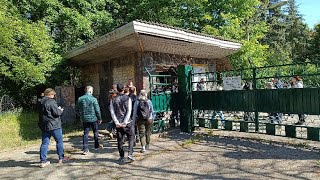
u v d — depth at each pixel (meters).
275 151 6.78
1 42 11.91
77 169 6.30
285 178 4.95
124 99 6.52
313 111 6.85
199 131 9.88
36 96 15.33
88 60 14.73
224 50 14.17
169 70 13.21
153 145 8.17
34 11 15.25
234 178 5.10
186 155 6.91
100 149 8.12
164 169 5.91
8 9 13.15
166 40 10.73
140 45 10.91
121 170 6.03
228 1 18.94
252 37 18.98
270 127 7.86
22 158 7.68
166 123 10.50
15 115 12.90
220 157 6.55
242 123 8.52
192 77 9.95
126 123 6.45
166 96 10.16
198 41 11.45
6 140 10.04
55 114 6.74
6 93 14.20
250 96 8.22
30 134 11.12
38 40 13.17
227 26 17.89
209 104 9.31
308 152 6.53
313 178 4.87
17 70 12.33
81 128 12.39
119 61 13.23
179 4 20.31
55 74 14.66
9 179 5.85
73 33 16.91
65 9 15.17
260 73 16.20
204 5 19.62
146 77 11.82
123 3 21.62
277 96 7.58
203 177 5.26
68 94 13.93
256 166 5.72
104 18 18.09
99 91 15.08
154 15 20.94
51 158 7.45
